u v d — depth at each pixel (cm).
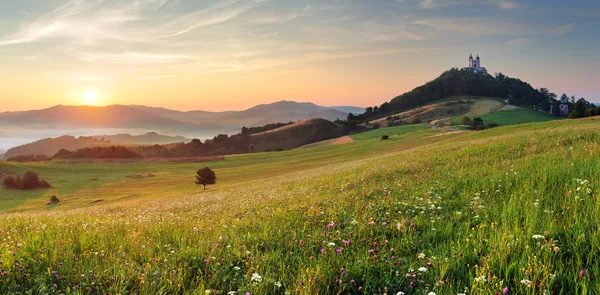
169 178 11662
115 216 1858
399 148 9706
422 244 656
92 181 11469
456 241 654
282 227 867
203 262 600
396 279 513
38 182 10375
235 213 1323
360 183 1788
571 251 533
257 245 696
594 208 693
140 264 611
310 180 3092
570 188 881
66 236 817
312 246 676
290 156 14125
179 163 15438
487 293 428
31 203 8031
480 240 603
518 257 524
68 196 8975
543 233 597
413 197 1145
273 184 4003
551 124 6631
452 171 1639
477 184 1173
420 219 838
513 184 1080
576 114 13812
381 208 1009
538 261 501
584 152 1451
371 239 704
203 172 7831
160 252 656
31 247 679
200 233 837
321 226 859
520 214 757
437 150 3500
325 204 1180
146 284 499
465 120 18650
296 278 522
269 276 532
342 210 1020
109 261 611
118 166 14925
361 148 12069
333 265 565
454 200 1030
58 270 566
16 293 471
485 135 6831
